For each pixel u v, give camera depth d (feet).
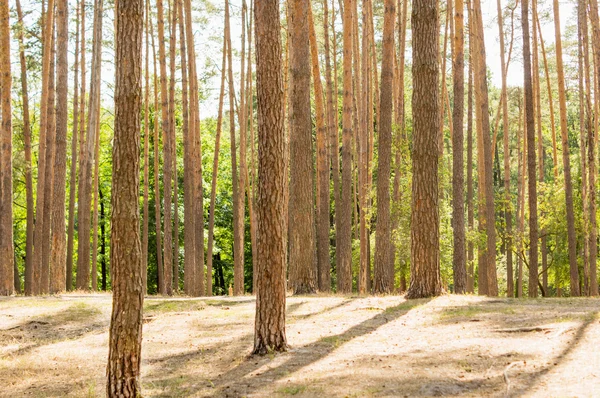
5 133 70.64
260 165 34.37
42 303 58.34
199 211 93.71
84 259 89.61
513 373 25.79
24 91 87.56
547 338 31.53
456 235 68.39
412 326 38.40
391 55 65.72
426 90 49.47
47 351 40.55
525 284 133.08
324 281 88.33
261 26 34.42
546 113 149.48
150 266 144.56
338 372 28.37
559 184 102.12
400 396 23.77
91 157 89.66
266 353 34.06
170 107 106.01
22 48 81.71
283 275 34.73
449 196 101.30
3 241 69.87
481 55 79.66
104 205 148.56
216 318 48.52
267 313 34.47
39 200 78.84
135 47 26.66
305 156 61.62
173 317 50.80
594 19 79.41
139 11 26.81
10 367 36.22
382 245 66.59
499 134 170.50
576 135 155.12
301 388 26.18
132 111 26.53
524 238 103.45
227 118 165.68
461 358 28.99
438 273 50.65
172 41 94.12
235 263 98.78
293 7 61.98
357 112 108.99
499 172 167.84
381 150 66.54
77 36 100.99
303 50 61.82
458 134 68.28
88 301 59.57
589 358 26.96
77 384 31.94
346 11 77.25
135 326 26.37
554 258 102.68
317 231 118.73
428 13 49.78
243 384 28.35
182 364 34.30
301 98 61.57
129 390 26.09
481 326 36.19
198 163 94.58
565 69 122.31
